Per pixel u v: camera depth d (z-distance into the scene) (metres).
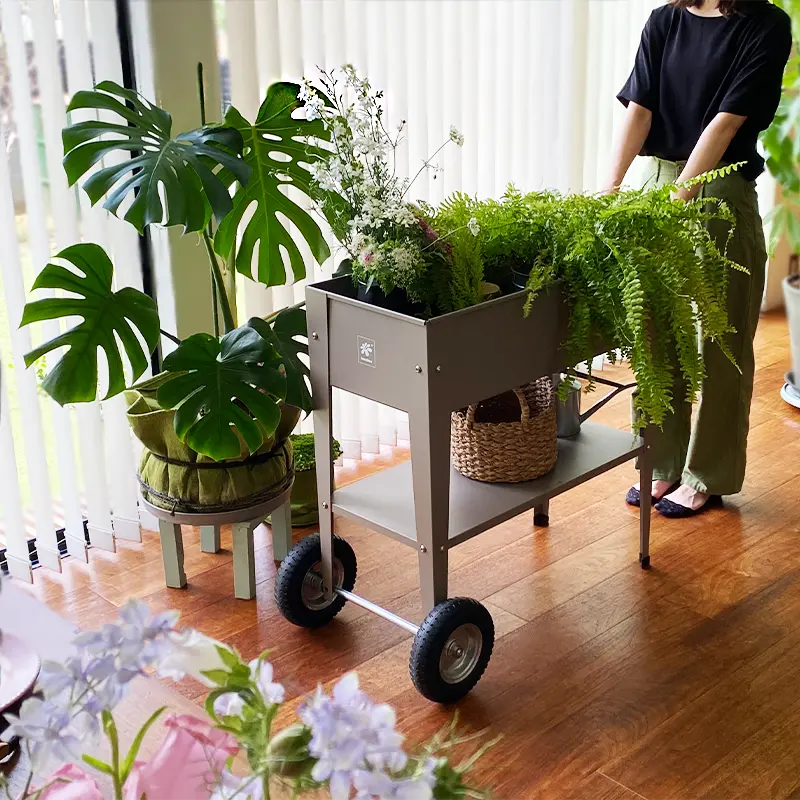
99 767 0.81
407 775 0.73
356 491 2.47
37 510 2.71
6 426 2.55
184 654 0.75
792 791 1.99
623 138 2.89
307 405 2.41
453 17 3.27
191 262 2.87
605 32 3.82
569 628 2.52
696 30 2.72
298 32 2.88
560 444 2.67
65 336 2.27
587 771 2.05
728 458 2.99
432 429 2.10
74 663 0.74
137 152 2.67
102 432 2.77
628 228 2.24
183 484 2.56
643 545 2.76
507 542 2.92
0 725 1.34
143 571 2.81
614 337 2.38
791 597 2.63
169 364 2.29
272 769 0.74
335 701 0.72
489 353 2.16
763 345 4.37
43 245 2.58
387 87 3.15
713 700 2.25
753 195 2.82
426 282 2.15
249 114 2.89
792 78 3.83
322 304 2.25
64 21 2.50
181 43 2.72
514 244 2.29
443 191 3.40
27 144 2.49
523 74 3.55
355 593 2.69
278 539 2.80
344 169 2.11
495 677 2.35
